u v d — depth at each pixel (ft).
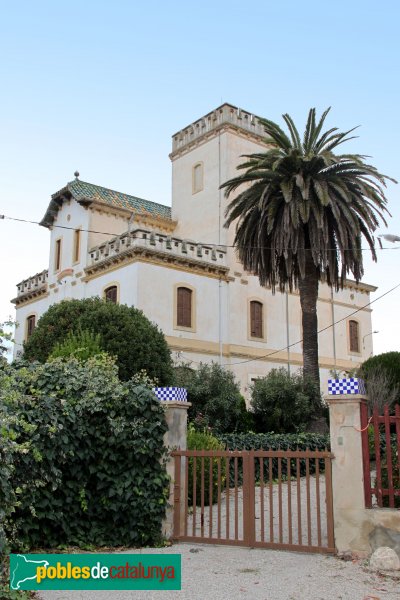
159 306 87.45
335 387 29.37
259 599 22.38
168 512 32.68
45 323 67.15
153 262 88.28
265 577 25.07
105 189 110.83
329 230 74.95
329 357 112.27
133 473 32.09
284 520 36.88
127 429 32.42
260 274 77.10
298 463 29.84
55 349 55.88
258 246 74.23
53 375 31.30
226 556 28.68
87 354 52.60
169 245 90.74
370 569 25.79
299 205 70.33
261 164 73.36
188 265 92.63
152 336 65.72
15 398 26.03
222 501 44.34
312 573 25.46
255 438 56.08
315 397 73.41
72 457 30.42
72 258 102.53
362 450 28.45
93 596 23.03
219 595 22.93
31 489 27.78
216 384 69.92
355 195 73.15
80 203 101.40
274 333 102.73
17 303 120.47
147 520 31.96
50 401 29.30
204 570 26.32
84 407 31.45
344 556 27.58
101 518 31.65
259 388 74.43
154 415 33.42
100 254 95.81
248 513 30.66
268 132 76.54
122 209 104.32
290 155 71.77
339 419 29.12
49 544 29.55
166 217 113.19
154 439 33.01
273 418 71.41
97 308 66.13
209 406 67.56
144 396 33.30
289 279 74.69
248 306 99.55
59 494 30.22
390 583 24.02
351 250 73.72
